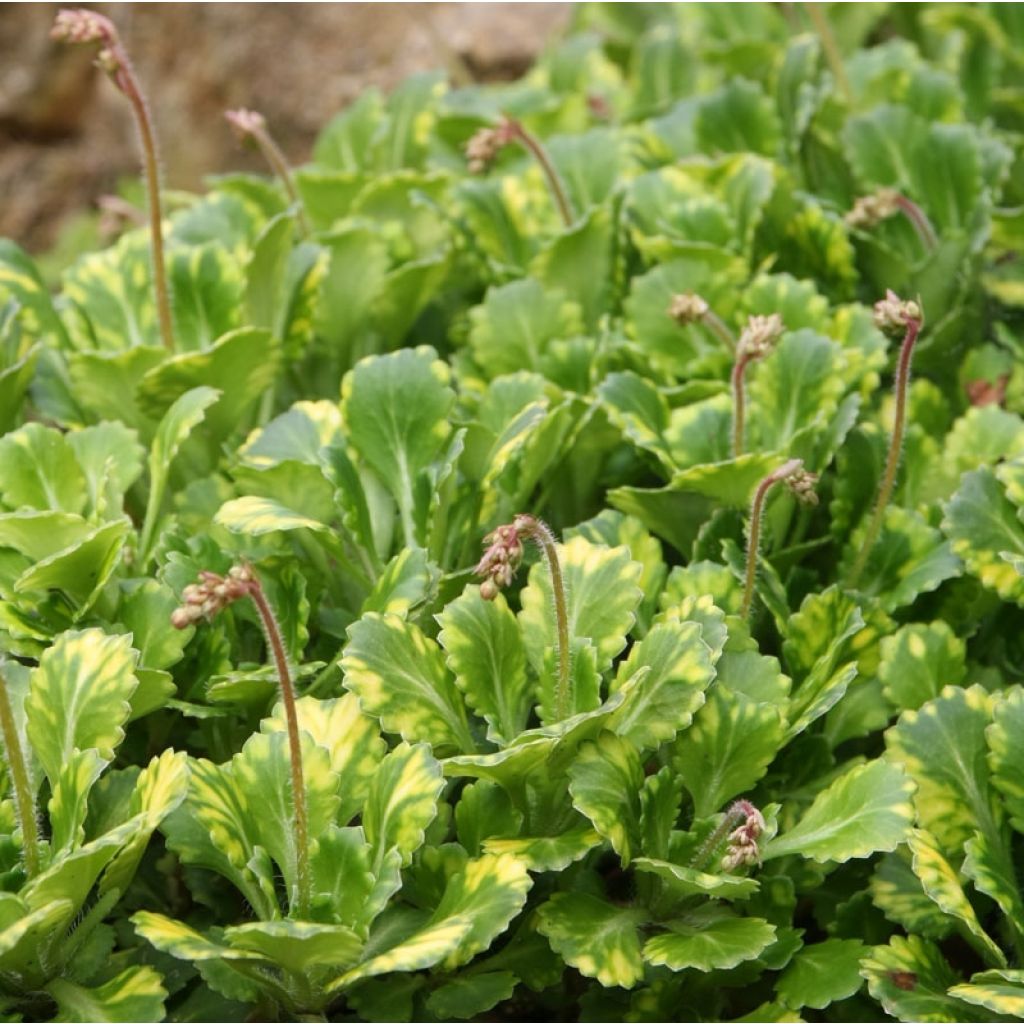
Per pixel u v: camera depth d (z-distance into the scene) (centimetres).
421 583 106
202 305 119
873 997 105
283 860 103
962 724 106
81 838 102
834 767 110
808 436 112
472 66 172
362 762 105
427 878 105
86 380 116
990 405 117
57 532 108
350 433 111
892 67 133
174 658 107
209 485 113
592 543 109
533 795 106
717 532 111
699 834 105
